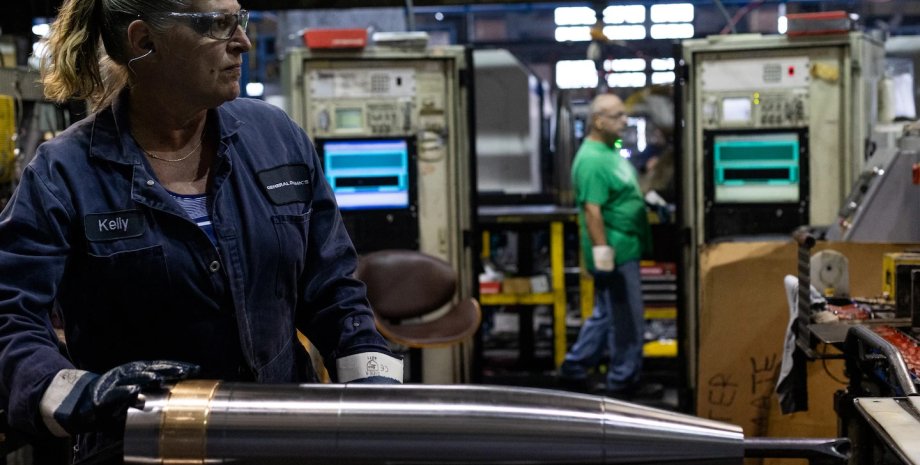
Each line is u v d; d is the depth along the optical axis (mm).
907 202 3357
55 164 1454
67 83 1479
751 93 4848
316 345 1689
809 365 3576
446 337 4395
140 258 1470
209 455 1167
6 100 3330
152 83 1475
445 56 4934
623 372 5234
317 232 1688
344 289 1662
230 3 1457
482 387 1207
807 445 1168
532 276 5836
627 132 6070
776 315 4102
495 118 6035
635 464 1172
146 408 1175
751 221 4898
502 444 1159
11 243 1411
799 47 4793
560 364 5680
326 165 4977
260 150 1601
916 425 1695
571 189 6035
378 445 1160
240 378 1575
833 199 4828
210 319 1532
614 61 6141
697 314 4934
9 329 1347
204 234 1495
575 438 1164
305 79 4930
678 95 4930
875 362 2262
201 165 1563
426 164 4992
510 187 6086
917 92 5309
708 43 4855
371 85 4945
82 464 1235
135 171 1478
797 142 4832
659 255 5957
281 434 1163
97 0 1473
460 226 5039
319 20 6676
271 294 1585
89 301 1501
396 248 5023
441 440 1159
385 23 6738
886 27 6973
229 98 1496
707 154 4906
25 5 4559
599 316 5297
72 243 1469
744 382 4109
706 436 1178
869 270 3408
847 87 4742
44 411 1230
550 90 6980
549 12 7547
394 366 1592
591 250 5223
